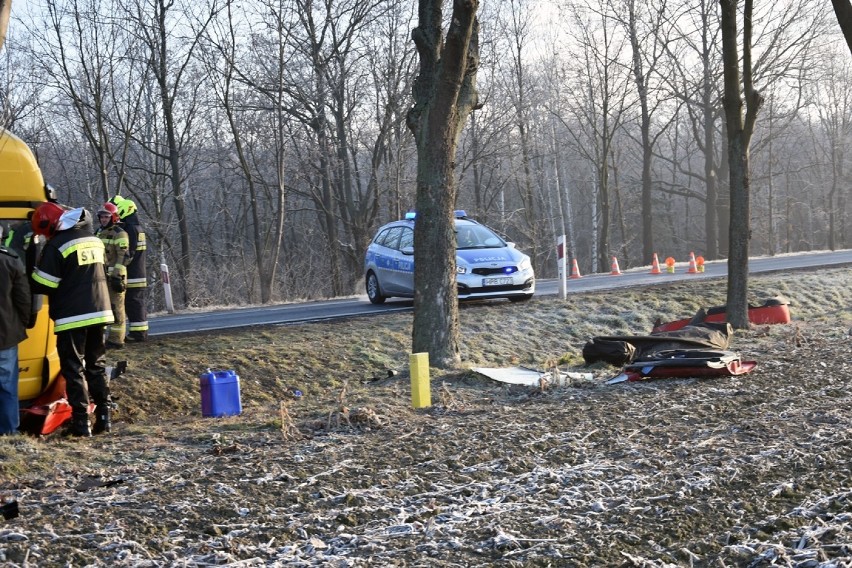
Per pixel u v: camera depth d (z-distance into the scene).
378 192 37.81
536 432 7.38
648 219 49.16
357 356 13.59
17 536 4.76
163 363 12.23
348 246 38.19
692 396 8.84
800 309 19.12
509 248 17.72
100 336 8.41
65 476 6.37
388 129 37.00
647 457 6.45
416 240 11.66
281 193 31.81
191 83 35.12
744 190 14.76
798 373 9.94
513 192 59.69
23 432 8.04
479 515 5.22
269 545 4.74
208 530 4.96
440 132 11.38
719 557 4.37
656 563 4.32
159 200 39.53
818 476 5.73
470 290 16.72
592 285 22.00
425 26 11.54
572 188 68.75
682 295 18.30
